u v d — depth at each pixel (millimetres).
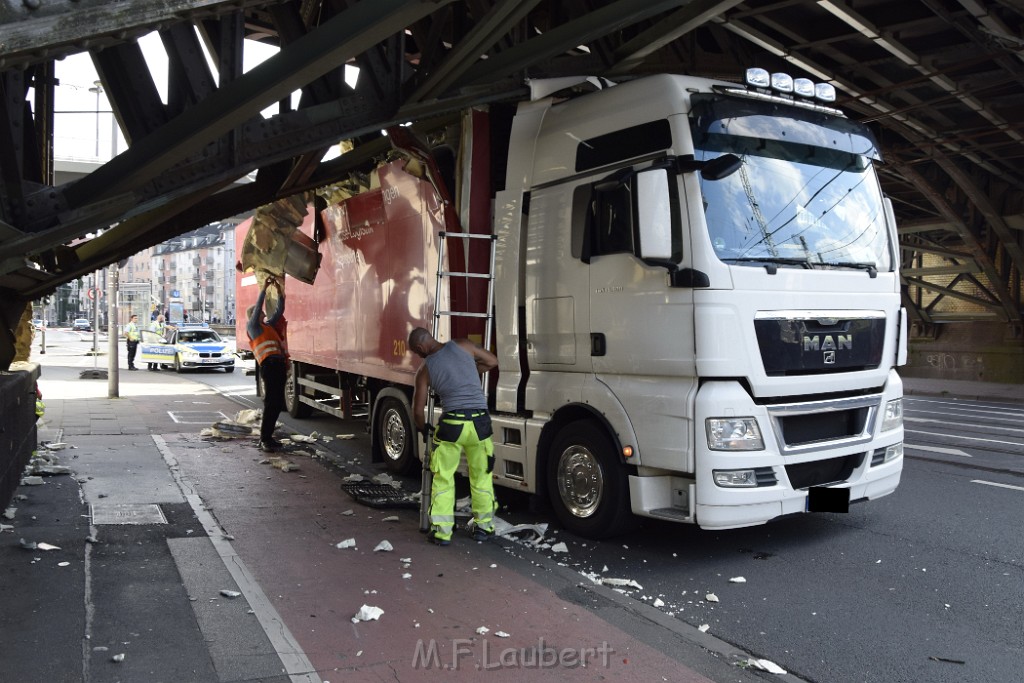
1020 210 22406
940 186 22625
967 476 9242
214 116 5598
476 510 6375
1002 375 26953
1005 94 15953
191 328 29125
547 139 6891
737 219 5742
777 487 5699
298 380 13539
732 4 7863
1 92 5355
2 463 6414
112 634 4242
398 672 3910
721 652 4312
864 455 6254
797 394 5824
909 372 30031
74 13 3795
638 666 4082
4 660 3879
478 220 7535
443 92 7473
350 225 10367
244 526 6613
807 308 5902
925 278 28797
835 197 6391
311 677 3814
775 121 6203
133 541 6016
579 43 7176
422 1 4828
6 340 8188
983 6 11266
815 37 13156
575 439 6430
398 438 8906
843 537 6637
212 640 4207
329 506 7410
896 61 14406
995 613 4953
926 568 5816
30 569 5254
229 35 6105
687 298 5590
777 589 5391
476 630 4480
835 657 4324
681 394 5621
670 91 5844
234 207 9328
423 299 8188
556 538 6508
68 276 8617
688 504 5633
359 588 5141
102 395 17984
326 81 7281
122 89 5984
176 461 9500
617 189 6098
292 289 13758
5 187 5473
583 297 6379
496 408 7316
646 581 5535
